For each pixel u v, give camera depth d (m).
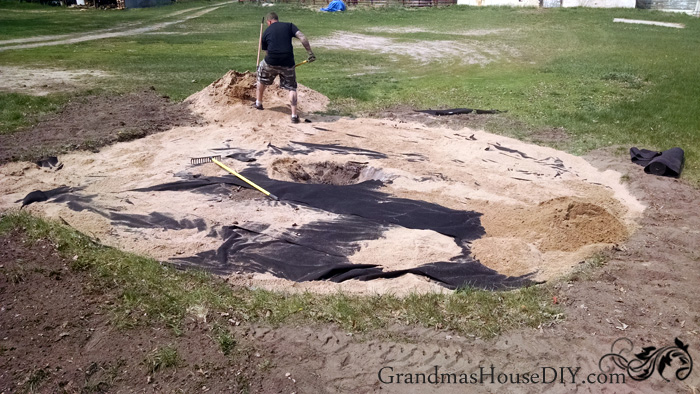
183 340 4.29
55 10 36.97
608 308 4.81
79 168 7.95
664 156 8.32
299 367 4.10
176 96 12.07
